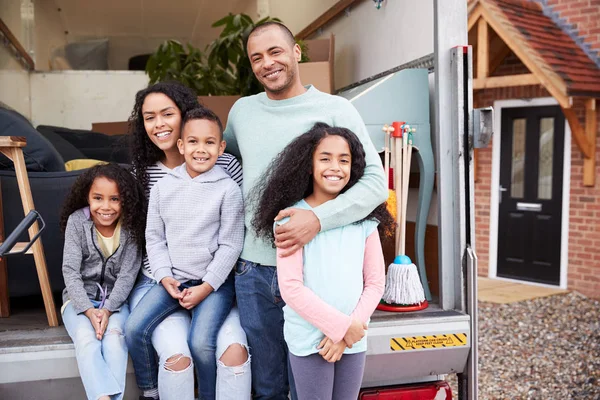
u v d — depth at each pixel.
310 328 1.65
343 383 1.70
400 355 1.99
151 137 2.05
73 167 2.60
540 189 6.60
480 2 6.05
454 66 2.16
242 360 1.80
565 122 6.29
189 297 1.86
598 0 6.05
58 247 2.29
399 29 2.68
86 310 1.88
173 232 1.92
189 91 2.08
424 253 2.51
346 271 1.66
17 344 1.80
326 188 1.71
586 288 6.20
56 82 6.11
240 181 2.08
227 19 4.43
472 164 2.16
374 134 2.34
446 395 2.06
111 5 7.32
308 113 1.89
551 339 4.89
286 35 1.88
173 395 1.76
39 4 7.08
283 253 1.65
